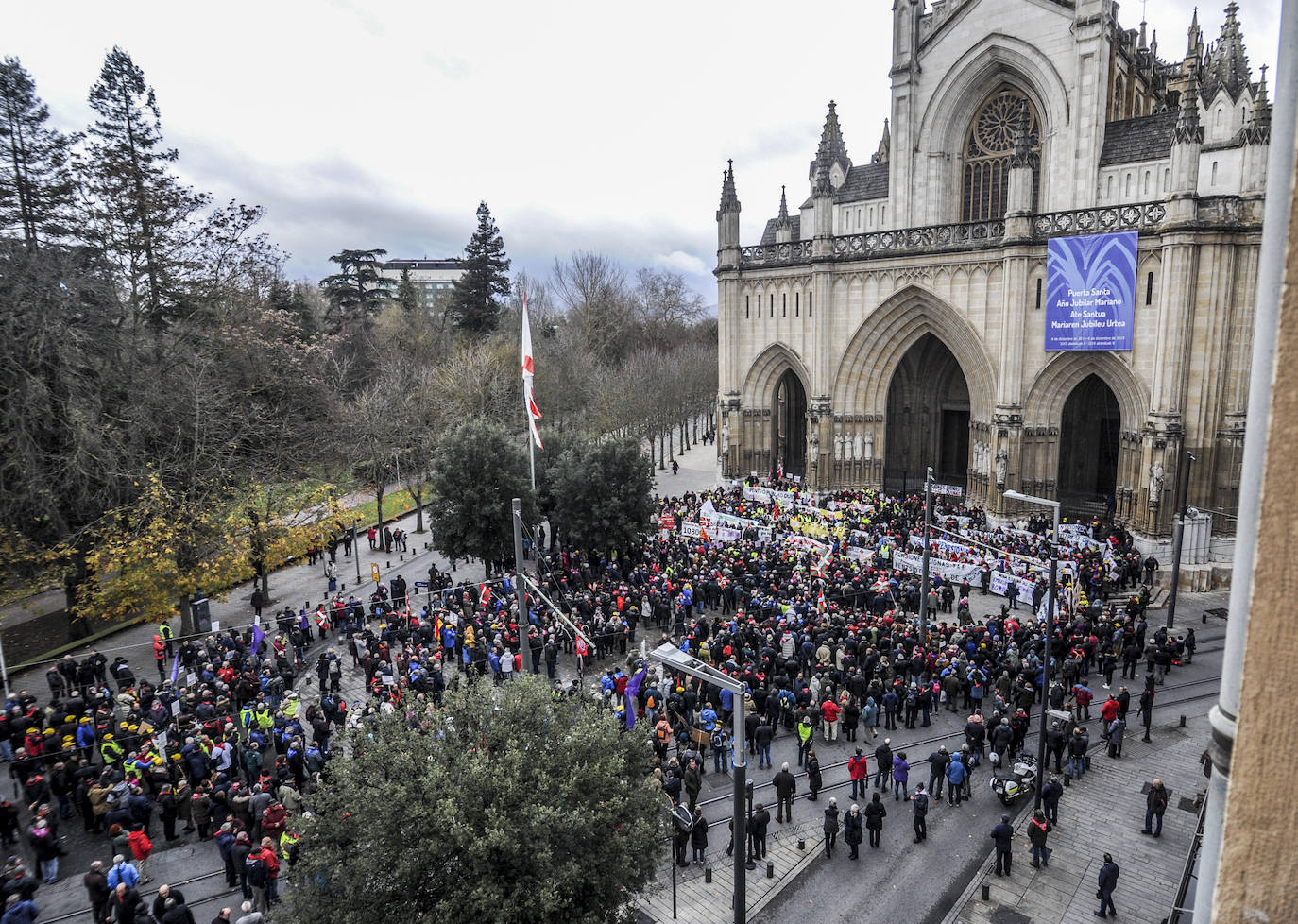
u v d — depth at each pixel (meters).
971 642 27.81
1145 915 17.38
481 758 12.90
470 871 12.17
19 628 38.06
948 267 47.97
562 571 38.62
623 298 124.94
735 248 57.00
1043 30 47.09
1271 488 2.21
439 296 116.50
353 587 43.50
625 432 73.38
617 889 13.31
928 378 58.38
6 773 23.80
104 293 38.28
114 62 44.06
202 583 34.22
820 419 53.72
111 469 34.19
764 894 18.36
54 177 38.44
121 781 21.53
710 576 34.50
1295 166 2.12
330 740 23.16
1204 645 32.50
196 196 42.00
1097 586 35.50
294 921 12.46
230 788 20.11
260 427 42.69
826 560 37.94
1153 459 40.94
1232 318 39.66
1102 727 26.20
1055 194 47.69
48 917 17.94
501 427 40.72
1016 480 46.59
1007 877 18.78
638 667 25.00
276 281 67.81
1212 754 3.14
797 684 25.73
